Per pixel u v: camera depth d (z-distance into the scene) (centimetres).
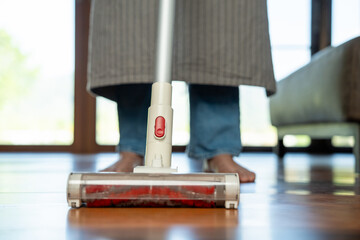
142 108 106
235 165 99
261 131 318
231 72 91
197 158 103
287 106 223
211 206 56
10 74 303
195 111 103
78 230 42
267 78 94
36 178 106
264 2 96
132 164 104
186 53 91
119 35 90
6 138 303
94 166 157
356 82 136
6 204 61
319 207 59
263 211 54
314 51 330
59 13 307
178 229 43
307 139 332
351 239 39
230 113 102
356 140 134
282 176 116
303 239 39
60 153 296
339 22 330
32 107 305
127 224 45
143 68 89
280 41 329
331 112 153
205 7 91
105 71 93
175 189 54
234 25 92
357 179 106
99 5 96
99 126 313
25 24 303
